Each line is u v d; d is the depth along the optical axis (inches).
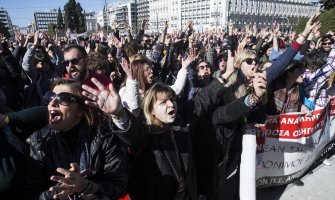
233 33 406.3
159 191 87.7
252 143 116.5
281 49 265.1
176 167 88.5
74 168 61.6
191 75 178.2
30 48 171.8
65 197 68.1
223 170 112.5
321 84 157.2
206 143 108.6
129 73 93.7
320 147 169.5
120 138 74.2
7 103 146.9
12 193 73.9
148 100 89.1
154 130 88.5
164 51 238.1
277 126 138.2
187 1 3782.0
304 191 148.5
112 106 65.5
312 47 292.2
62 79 74.6
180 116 102.0
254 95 92.3
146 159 88.0
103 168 71.5
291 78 138.4
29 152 74.1
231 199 120.3
